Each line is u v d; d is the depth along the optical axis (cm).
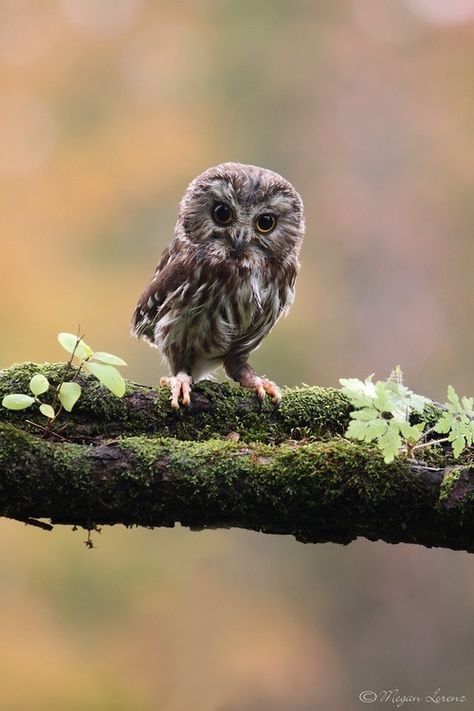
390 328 1645
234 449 488
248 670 1419
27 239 1502
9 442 479
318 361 1600
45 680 1204
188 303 633
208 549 1517
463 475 464
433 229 1700
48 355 1413
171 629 1398
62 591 1343
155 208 1584
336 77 1784
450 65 1761
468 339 1662
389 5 1805
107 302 1488
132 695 1266
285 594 1575
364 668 1569
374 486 472
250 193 625
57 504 486
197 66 1755
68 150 1595
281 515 485
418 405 476
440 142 1736
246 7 1809
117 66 1692
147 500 486
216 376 723
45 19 1661
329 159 1753
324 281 1666
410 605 1620
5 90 1623
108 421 523
